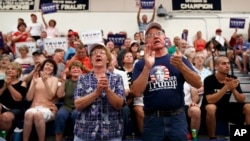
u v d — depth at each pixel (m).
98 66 2.22
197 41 8.00
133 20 8.96
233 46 7.86
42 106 3.62
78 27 8.83
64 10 8.86
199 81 2.06
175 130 2.03
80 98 2.10
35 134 3.54
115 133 2.12
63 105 3.63
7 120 3.39
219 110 3.45
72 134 3.50
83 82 2.19
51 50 5.91
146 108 2.12
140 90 2.03
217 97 3.37
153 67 2.14
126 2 9.02
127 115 3.38
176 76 2.10
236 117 3.47
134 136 3.59
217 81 3.51
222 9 9.05
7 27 8.64
